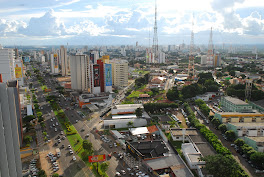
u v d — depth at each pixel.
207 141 179.12
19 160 123.56
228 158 140.12
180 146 181.25
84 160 160.38
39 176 134.75
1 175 114.69
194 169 148.38
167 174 143.75
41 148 178.88
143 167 152.62
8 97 118.56
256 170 144.88
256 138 173.75
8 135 116.50
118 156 167.00
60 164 154.88
